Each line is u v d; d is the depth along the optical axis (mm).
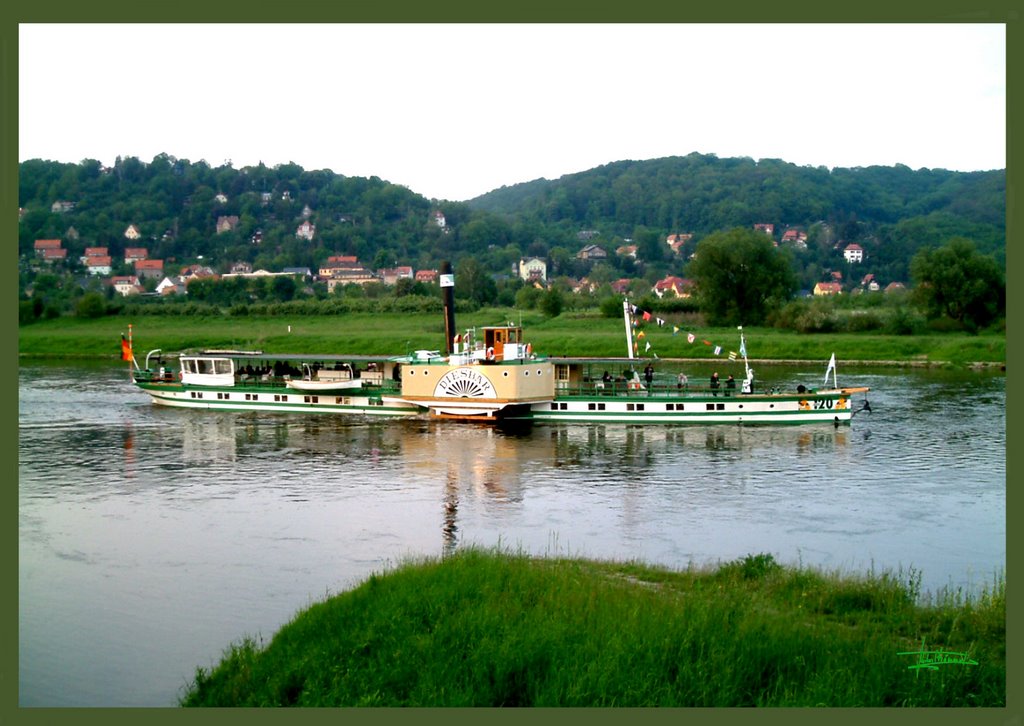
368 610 34000
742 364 120625
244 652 32469
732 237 149500
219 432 75812
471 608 33094
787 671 28891
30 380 110062
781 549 44094
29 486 58406
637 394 77875
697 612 31422
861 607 34188
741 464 62219
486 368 76438
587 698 27953
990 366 113500
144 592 39906
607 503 52688
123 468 63156
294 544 46094
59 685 31547
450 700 28375
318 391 83625
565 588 34219
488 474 59938
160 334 149625
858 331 137000
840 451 66000
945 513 50344
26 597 39531
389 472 60938
